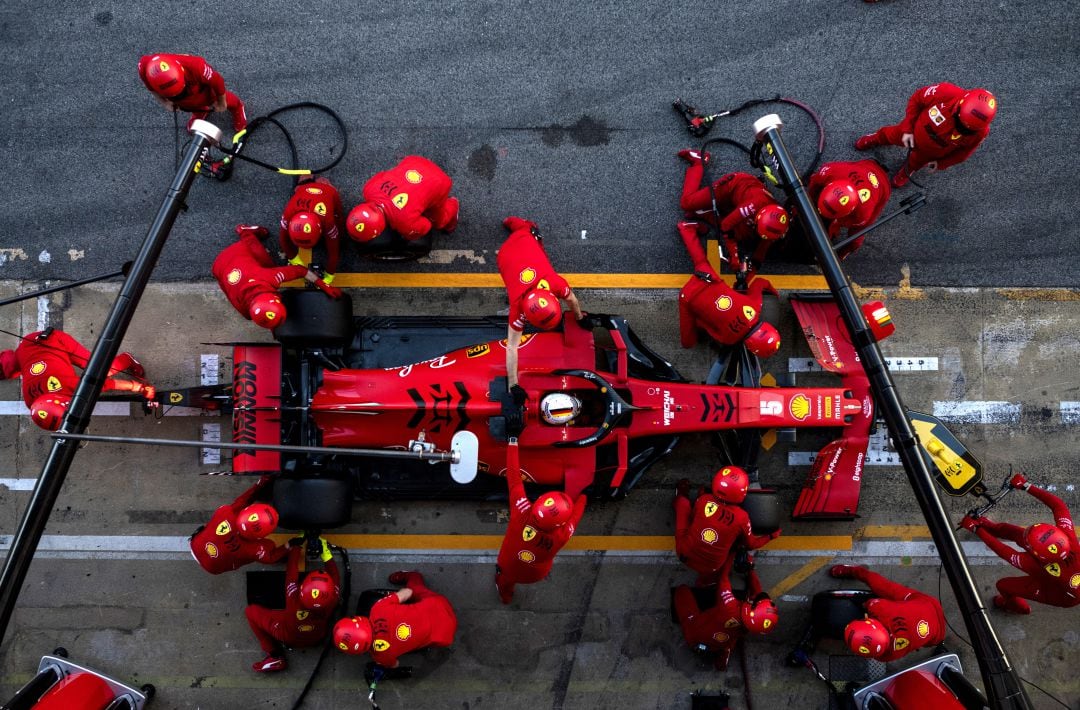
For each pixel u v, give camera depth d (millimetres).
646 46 7441
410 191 6145
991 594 7391
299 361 6691
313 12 7406
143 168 7379
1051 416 7406
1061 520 6340
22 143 7375
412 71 7414
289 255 7094
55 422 6043
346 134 7379
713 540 6230
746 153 7457
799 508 6945
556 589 7293
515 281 6031
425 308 7324
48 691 6422
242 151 7367
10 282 7340
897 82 7480
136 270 5750
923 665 6691
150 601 7238
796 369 7375
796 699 7270
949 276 7461
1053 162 7520
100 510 7238
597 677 7270
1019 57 7508
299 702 7180
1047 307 7453
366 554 7270
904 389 7406
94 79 7379
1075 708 7305
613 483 6492
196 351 7297
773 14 7465
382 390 6395
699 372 7320
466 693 7250
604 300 7383
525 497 5965
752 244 7273
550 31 7422
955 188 7492
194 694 7215
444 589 7281
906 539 7340
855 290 7453
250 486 7258
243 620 7242
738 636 6656
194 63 6406
